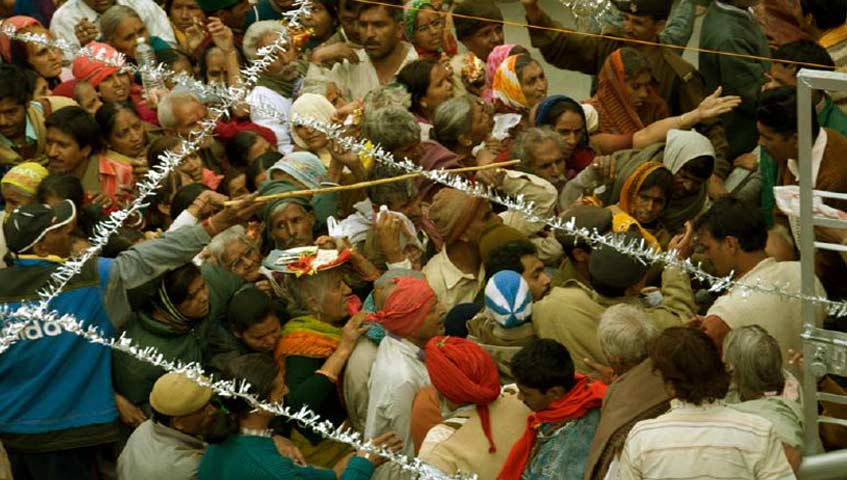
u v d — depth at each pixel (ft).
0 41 32.22
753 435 18.57
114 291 23.75
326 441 23.98
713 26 32.22
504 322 22.89
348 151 27.14
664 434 18.66
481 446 20.97
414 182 26.91
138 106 31.89
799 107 19.07
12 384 23.61
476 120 28.48
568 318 22.94
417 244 26.55
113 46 33.35
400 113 26.96
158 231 27.53
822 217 19.67
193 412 22.49
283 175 26.91
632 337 20.92
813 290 19.77
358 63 32.65
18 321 23.38
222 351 24.54
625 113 30.45
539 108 29.12
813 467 19.48
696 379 18.61
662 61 31.53
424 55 32.83
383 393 22.95
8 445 23.67
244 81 31.81
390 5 31.99
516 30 41.75
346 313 24.67
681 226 28.30
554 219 22.35
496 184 26.89
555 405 20.70
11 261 24.29
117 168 28.71
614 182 27.94
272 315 24.18
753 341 20.57
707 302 25.52
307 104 28.89
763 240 22.93
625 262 22.95
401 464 21.04
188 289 23.77
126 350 22.25
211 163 30.40
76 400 23.84
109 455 24.80
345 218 27.71
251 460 21.58
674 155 28.07
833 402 20.61
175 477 22.52
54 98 30.45
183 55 33.58
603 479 19.97
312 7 34.32
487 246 25.53
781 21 32.50
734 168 31.12
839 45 31.73
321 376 23.75
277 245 26.40
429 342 21.57
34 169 26.63
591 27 32.78
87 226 26.11
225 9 35.42
